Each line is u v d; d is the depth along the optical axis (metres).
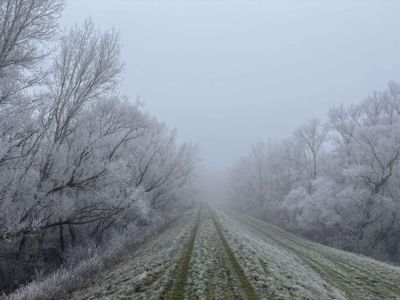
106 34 21.78
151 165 35.72
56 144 20.36
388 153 35.00
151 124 37.09
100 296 12.43
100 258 19.22
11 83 17.39
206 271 14.57
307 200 40.72
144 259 18.66
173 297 11.22
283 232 44.94
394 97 41.50
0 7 16.61
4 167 18.12
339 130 44.59
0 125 17.39
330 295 12.78
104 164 24.34
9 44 16.95
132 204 25.97
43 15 17.53
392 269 19.53
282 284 12.98
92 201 24.64
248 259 17.31
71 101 21.45
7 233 17.67
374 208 35.25
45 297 13.20
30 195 19.28
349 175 37.19
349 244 36.28
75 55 21.14
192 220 42.91
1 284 19.31
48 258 23.64
